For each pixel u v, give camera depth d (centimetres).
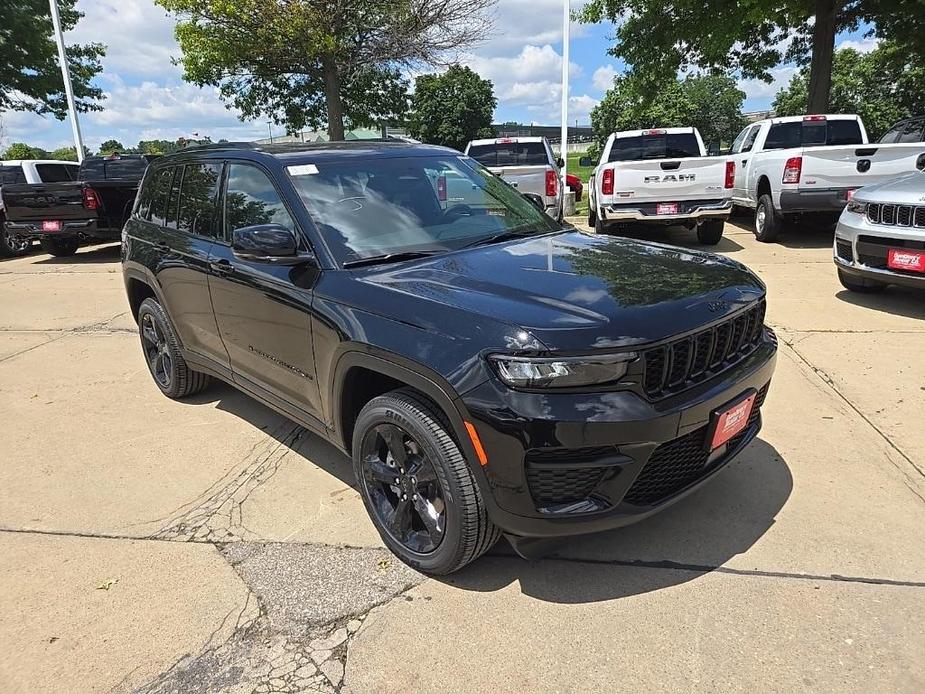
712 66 1720
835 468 352
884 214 602
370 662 238
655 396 243
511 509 241
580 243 346
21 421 472
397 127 2266
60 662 244
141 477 383
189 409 482
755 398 292
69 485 377
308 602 271
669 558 287
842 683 219
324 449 409
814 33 1388
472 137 5669
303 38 1623
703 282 281
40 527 335
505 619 256
